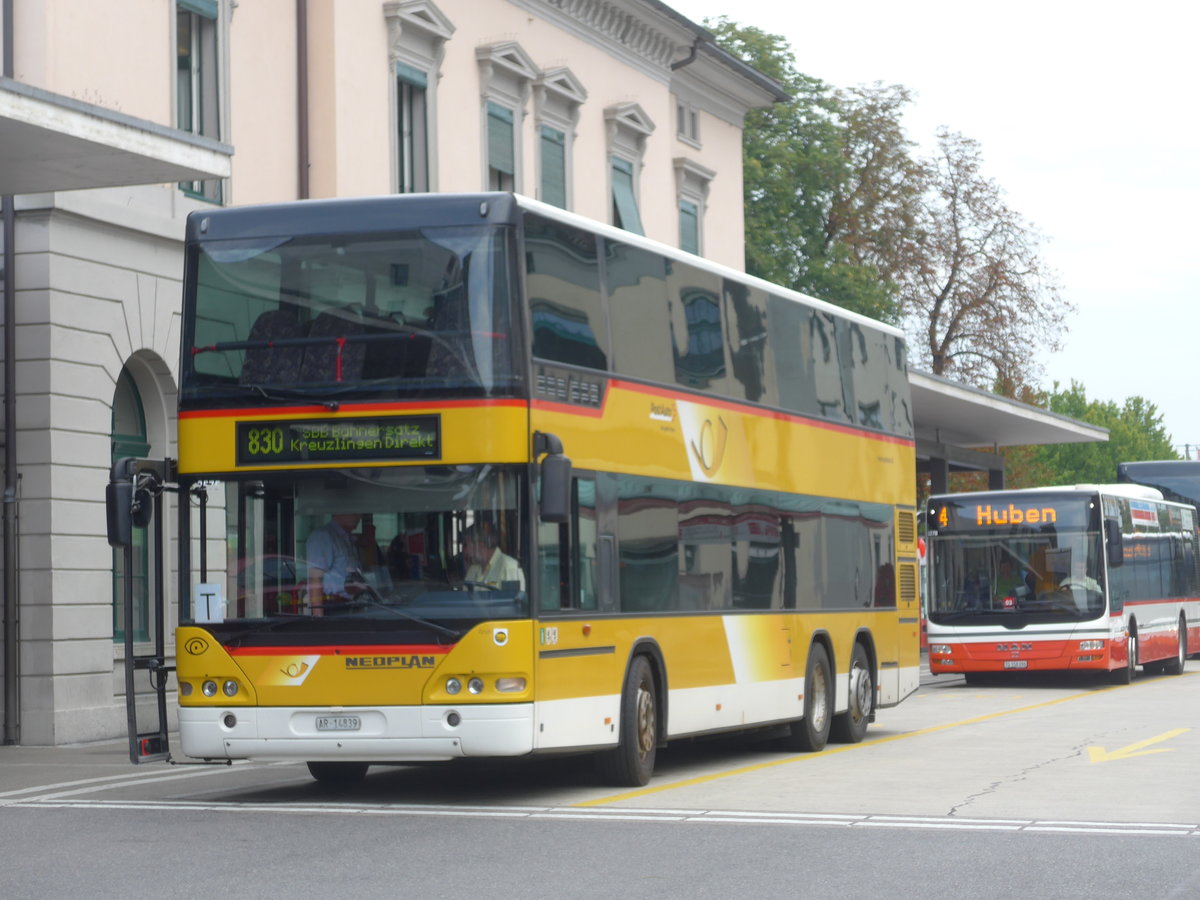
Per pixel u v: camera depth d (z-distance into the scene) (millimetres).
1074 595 34031
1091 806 14062
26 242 21938
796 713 19250
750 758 19016
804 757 19016
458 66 31562
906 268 63406
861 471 21625
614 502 15367
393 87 29312
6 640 21875
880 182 62656
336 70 27703
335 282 14312
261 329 14391
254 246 14500
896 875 10609
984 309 64562
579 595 14688
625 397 15719
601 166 36844
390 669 13875
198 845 11969
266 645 14109
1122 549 34469
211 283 14539
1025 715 25703
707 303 17656
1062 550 34219
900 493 23016
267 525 14234
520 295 14117
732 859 11250
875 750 19797
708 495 17281
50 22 21797
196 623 14289
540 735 13961
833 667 20344
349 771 16516
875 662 21656
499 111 32969
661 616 16109
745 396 18359
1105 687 34250
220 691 14203
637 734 15609
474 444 13914
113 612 23094
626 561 15523
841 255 59312
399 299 14180
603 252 15617
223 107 25484
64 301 22062
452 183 31234
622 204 37812
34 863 11203
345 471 14117
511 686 13789
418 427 14008
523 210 14305
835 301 59344
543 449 14086
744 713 17875
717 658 17281
